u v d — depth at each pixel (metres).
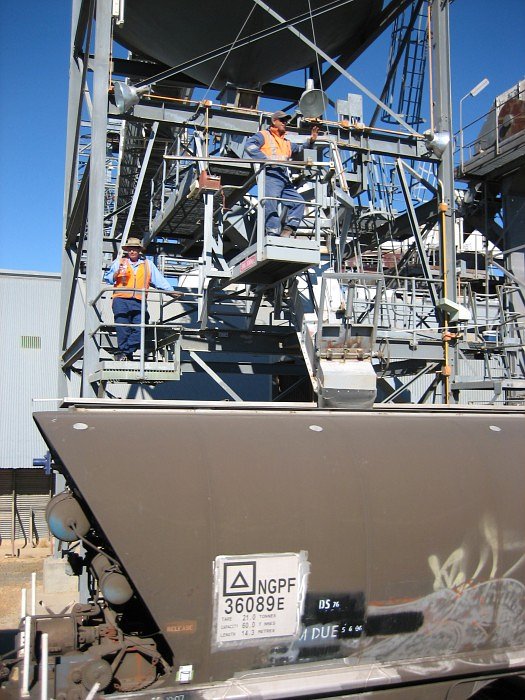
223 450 4.70
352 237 13.77
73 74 12.90
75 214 12.39
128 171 14.00
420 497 4.95
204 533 4.34
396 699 4.75
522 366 12.23
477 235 20.80
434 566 4.86
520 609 5.11
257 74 13.30
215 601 4.31
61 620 4.58
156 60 13.66
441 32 11.22
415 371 10.98
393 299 11.48
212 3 11.59
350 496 4.77
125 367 8.02
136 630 4.91
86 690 4.11
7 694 4.02
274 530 4.49
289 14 12.00
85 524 4.64
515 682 5.26
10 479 21.98
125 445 4.49
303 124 10.13
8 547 21.53
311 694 4.42
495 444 5.49
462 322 11.58
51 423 4.52
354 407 6.06
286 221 8.91
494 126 17.08
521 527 5.16
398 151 11.06
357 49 13.47
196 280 14.34
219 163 9.41
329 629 4.58
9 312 22.03
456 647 4.92
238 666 4.38
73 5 12.02
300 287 10.25
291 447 4.89
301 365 11.23
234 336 10.43
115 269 9.13
